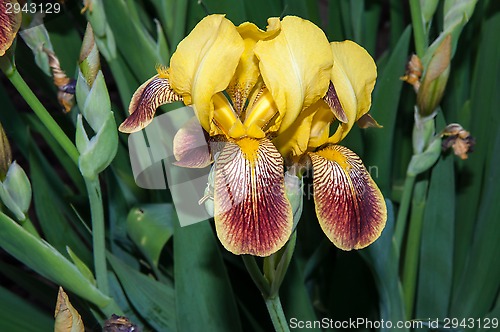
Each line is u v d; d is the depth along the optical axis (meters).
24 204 0.45
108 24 0.52
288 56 0.36
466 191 0.62
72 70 0.59
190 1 0.55
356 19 0.64
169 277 0.61
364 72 0.39
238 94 0.40
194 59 0.37
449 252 0.58
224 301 0.52
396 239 0.56
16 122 0.63
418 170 0.53
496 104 0.60
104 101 0.43
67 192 0.66
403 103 0.65
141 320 0.56
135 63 0.54
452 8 0.50
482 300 0.58
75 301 0.59
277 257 0.41
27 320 0.53
